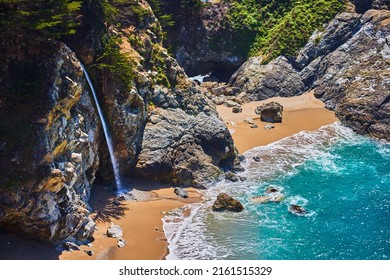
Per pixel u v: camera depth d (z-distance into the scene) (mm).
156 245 44219
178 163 56375
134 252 42812
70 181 43031
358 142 69938
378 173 60000
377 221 49000
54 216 40188
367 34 85625
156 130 56781
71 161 44219
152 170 55000
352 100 76625
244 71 91188
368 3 89688
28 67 41719
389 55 80875
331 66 86375
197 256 42719
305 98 85375
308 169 61250
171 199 52781
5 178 38156
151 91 58562
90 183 50156
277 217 49781
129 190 53406
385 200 53281
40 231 40188
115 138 52844
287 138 71250
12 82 41125
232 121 76375
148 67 60594
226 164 60531
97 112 50375
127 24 61031
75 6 44500
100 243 43438
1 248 39156
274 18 97938
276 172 60406
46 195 39375
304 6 94062
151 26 65688
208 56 97750
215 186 56531
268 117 76688
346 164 62688
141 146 55688
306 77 87688
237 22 97188
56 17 42656
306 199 53594
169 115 58750
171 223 48156
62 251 40906
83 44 49188
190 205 51969
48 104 40469
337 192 55219
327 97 83438
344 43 87625
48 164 39656
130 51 56781
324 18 91062
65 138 42969
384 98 73125
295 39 90188
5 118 39969
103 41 51844
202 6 97500
